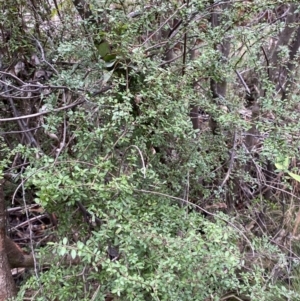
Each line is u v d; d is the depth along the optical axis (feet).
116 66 3.75
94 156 3.63
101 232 3.14
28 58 5.00
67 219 3.69
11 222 5.44
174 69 4.17
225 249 3.34
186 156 4.22
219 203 4.90
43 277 3.42
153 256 3.18
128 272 3.14
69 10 4.79
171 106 3.66
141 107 3.63
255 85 5.88
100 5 3.86
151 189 3.72
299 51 5.26
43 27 4.92
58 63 4.59
